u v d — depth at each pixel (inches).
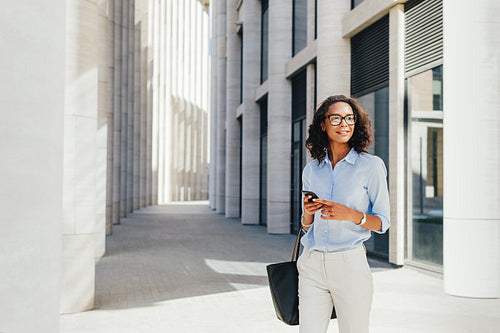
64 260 223.0
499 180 257.6
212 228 708.0
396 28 360.5
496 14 258.2
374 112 412.2
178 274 333.4
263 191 775.7
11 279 51.8
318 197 99.7
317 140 102.0
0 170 50.8
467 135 259.1
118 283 300.0
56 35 60.0
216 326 202.4
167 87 1700.3
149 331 194.7
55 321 59.7
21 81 53.3
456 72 261.9
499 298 255.0
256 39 797.9
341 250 93.7
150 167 1488.7
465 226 258.5
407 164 358.3
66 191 225.6
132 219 885.2
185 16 1838.1
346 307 94.0
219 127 1069.8
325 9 446.3
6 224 51.3
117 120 757.3
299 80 583.5
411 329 196.2
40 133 56.1
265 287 288.0
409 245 354.9
